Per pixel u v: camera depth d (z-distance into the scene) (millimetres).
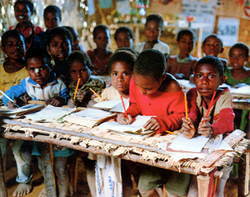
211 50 3193
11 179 2525
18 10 3297
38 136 1608
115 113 1744
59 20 3650
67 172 2160
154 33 3455
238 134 1489
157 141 1412
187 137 1421
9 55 2535
